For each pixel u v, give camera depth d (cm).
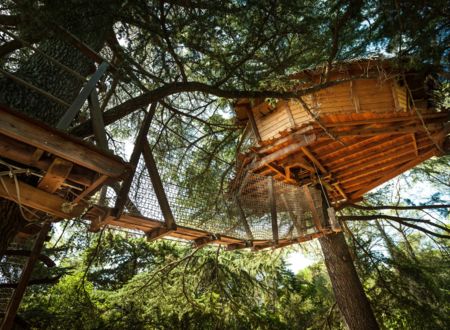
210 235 486
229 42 409
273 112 651
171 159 552
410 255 959
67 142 209
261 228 625
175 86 359
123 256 1445
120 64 395
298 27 381
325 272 1106
